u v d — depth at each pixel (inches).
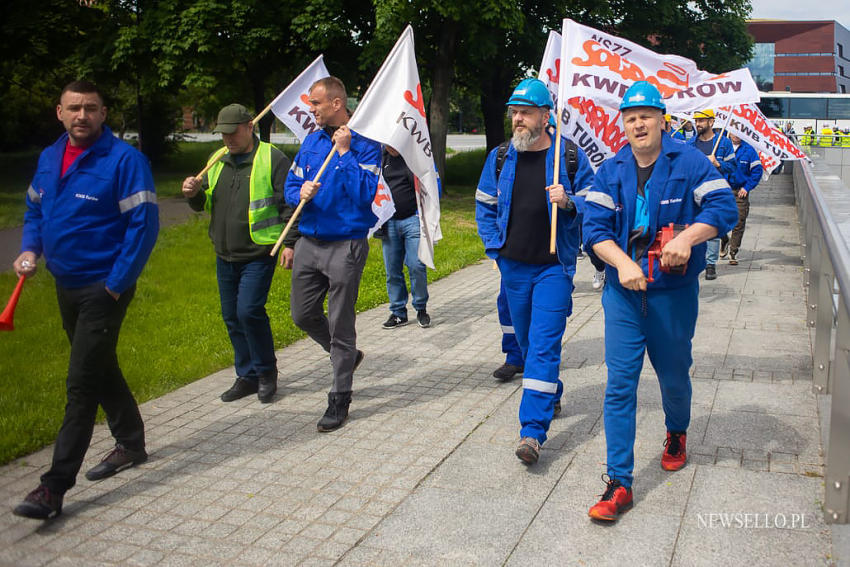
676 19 952.3
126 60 830.5
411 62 213.9
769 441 172.1
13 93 1280.8
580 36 233.6
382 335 281.6
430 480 161.2
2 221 580.4
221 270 211.5
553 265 171.5
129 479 166.1
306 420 199.0
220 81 863.1
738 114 362.3
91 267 152.6
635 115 139.4
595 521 141.3
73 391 151.6
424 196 224.5
